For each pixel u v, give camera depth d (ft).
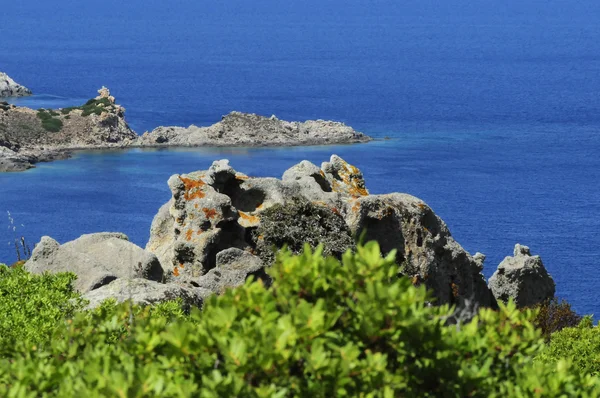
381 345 64.90
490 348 71.15
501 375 70.08
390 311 63.62
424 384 66.54
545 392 66.64
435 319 69.10
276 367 61.26
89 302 146.51
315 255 69.05
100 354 69.92
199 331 64.64
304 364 62.39
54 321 131.44
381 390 61.87
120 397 59.00
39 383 67.10
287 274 68.03
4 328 127.95
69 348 76.89
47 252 182.80
